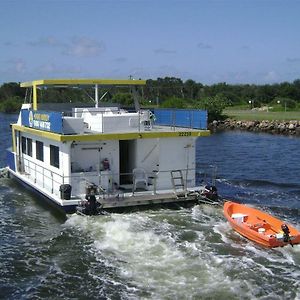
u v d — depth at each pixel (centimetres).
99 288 1157
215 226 1571
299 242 1410
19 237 1560
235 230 1516
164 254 1329
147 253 1341
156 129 1998
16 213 1861
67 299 1114
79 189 1769
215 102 7562
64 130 1778
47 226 1673
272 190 2305
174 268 1236
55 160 1889
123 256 1328
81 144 1792
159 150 1872
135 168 1912
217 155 3809
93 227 1558
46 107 2212
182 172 1919
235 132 6312
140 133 1792
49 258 1362
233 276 1187
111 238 1462
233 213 1702
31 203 2022
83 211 1648
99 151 1825
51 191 1898
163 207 1775
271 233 1523
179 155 1912
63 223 1673
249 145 4609
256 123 6688
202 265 1252
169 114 2172
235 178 2689
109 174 1808
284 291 1113
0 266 1314
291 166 3177
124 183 1945
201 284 1144
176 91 11756
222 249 1369
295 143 4781
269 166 3180
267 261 1285
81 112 2020
